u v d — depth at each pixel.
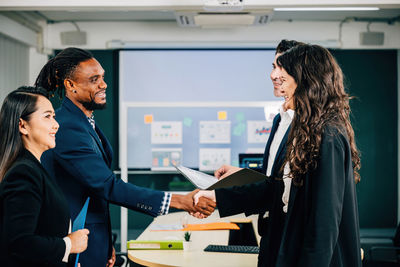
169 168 5.28
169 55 5.41
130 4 2.99
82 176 1.70
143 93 5.43
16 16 4.70
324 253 1.34
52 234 1.39
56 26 5.44
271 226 1.58
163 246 2.37
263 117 5.31
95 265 1.75
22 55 5.04
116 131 5.42
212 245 2.41
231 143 5.24
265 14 4.30
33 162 1.39
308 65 1.51
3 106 1.42
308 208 1.42
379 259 2.90
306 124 1.45
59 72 1.77
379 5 3.00
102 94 1.83
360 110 5.48
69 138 1.71
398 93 5.49
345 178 1.44
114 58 5.44
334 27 5.42
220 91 5.42
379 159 5.48
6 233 1.27
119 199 1.78
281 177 1.58
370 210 5.48
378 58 5.50
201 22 4.61
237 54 5.41
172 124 5.26
